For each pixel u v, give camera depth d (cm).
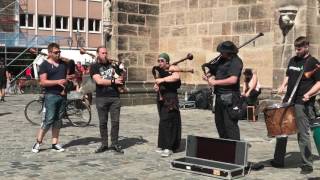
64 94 1102
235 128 944
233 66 934
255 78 1619
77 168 960
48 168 957
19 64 4238
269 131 903
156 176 910
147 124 1534
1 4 4931
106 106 1102
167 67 1091
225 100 938
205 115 1759
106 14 2116
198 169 922
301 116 910
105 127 1107
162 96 1085
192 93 2000
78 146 1167
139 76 2152
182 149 1136
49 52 1089
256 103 1620
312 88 891
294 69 917
